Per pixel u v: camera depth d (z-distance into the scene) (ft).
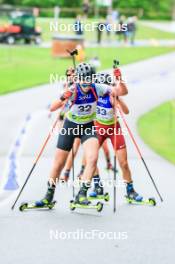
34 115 178.60
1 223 77.15
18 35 391.65
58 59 328.90
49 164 117.70
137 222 78.54
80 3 551.59
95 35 430.20
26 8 530.27
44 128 159.02
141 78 277.64
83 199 82.23
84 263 62.85
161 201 89.45
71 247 68.13
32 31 394.73
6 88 234.38
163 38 489.26
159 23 590.14
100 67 292.40
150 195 93.76
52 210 83.82
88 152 81.61
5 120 169.68
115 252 66.64
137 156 128.57
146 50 392.68
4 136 147.13
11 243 69.31
